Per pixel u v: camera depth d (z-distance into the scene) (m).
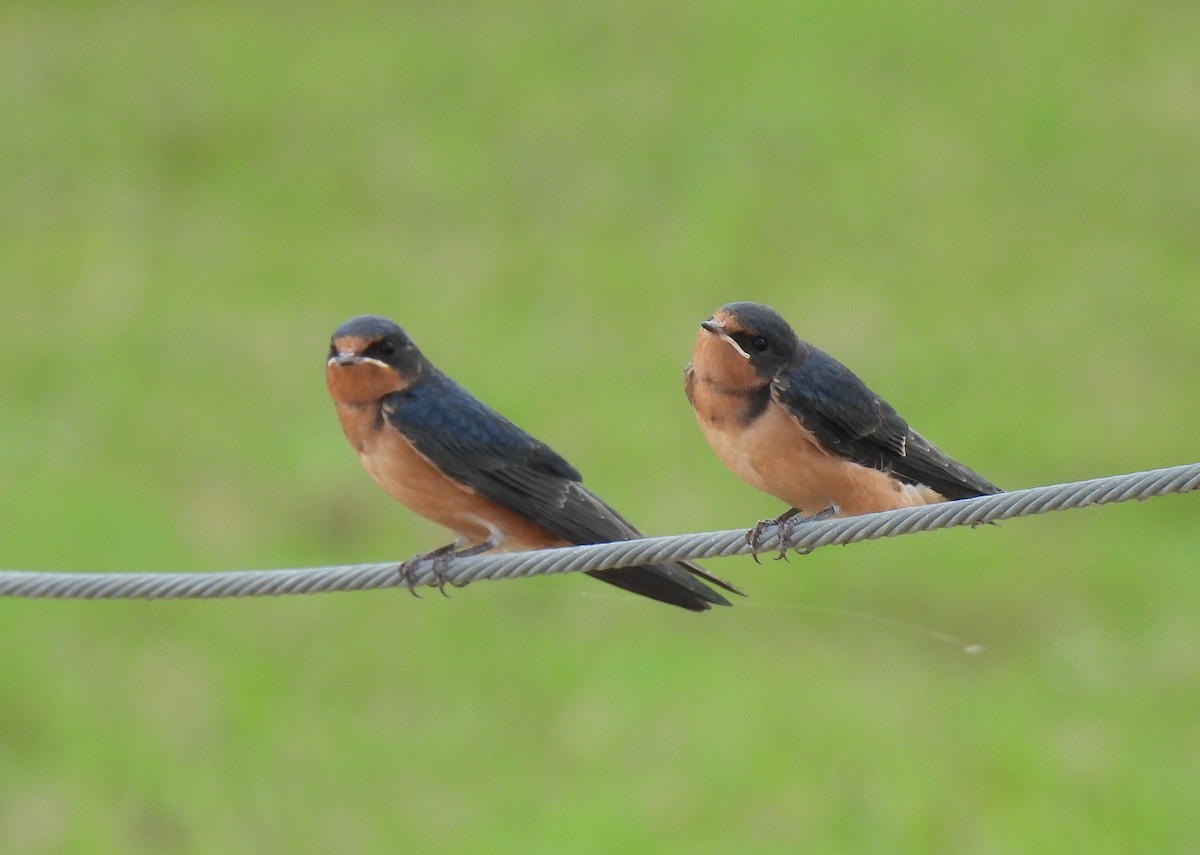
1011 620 15.62
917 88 28.14
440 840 13.07
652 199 25.03
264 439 19.19
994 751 13.95
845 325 21.56
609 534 8.52
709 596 8.37
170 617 15.71
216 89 28.47
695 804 13.21
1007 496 7.07
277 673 14.88
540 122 27.05
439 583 7.75
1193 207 24.48
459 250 23.55
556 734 14.09
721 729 14.02
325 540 17.17
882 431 8.72
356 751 13.96
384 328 8.59
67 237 24.28
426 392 8.59
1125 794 13.37
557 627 15.28
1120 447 18.78
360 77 28.73
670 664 14.96
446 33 30.42
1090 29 29.59
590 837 12.84
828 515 8.86
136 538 17.23
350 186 25.55
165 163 26.34
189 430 19.47
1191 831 13.06
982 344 21.09
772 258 23.30
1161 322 21.52
